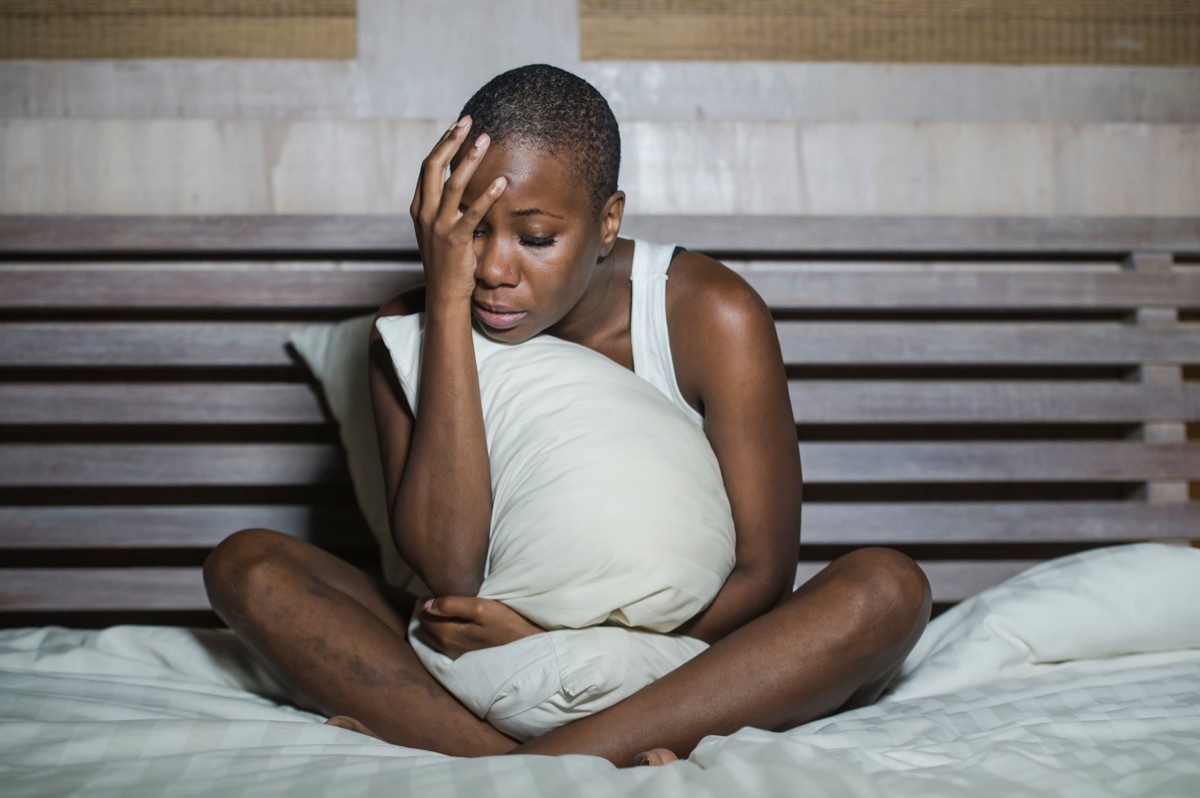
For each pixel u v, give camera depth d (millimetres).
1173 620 1208
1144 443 1811
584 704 904
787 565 1121
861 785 652
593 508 927
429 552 1001
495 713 934
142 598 1716
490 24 1845
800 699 906
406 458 1124
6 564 1828
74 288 1754
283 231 1770
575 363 1028
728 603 1053
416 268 1794
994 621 1192
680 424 1025
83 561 1830
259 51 1838
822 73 1879
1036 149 1880
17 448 1730
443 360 980
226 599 1011
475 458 988
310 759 754
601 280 1130
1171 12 1922
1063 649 1190
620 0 1859
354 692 986
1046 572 1275
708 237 1792
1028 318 1900
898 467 1784
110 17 1831
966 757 796
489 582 952
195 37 1834
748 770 679
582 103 981
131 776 712
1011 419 1804
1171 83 1921
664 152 1839
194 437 1838
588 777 691
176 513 1731
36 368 1830
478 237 979
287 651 996
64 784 693
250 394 1753
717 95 1864
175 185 1803
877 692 1072
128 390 1746
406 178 1812
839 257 1856
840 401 1790
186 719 857
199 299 1762
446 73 1844
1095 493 1899
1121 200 1886
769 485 1106
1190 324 1843
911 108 1884
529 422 990
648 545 922
